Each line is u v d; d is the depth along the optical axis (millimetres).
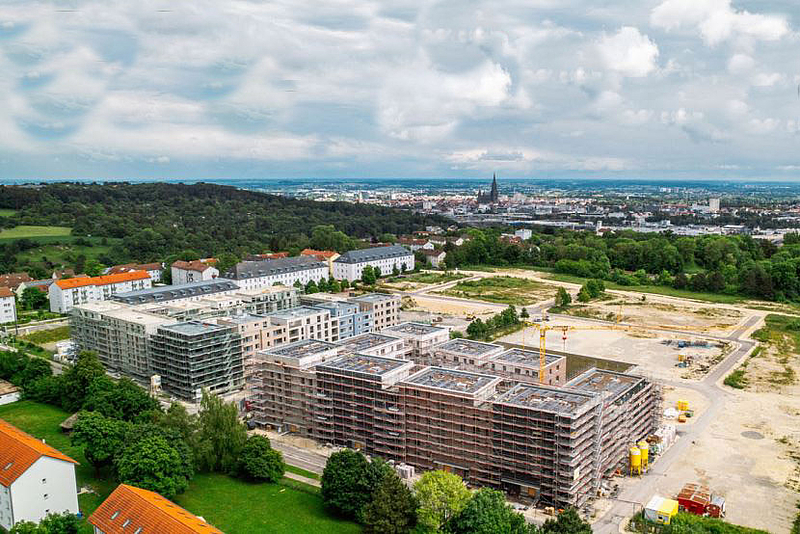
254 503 157750
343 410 191375
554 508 156000
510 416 161250
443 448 173375
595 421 162000
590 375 196500
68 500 147000
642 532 144500
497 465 164500
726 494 163500
